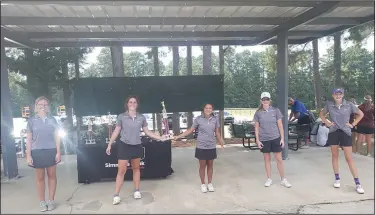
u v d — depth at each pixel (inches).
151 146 196.7
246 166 229.3
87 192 175.9
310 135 311.1
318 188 175.3
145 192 174.2
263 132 178.9
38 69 353.7
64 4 161.2
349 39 461.4
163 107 287.1
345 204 151.4
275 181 190.5
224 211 145.6
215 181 193.2
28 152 145.0
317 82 515.2
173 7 195.8
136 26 243.6
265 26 256.4
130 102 158.6
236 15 223.9
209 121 167.3
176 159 260.7
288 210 145.6
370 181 185.2
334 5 182.5
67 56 370.0
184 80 300.7
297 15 223.5
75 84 283.9
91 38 265.3
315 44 507.5
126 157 156.2
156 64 447.5
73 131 316.8
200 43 308.0
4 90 206.5
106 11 200.2
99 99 285.6
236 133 312.5
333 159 176.2
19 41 247.0
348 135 169.0
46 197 169.5
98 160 193.0
